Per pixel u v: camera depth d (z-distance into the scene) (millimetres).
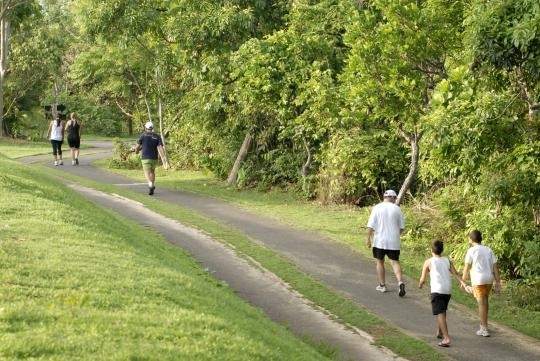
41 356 6070
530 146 13328
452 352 11250
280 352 8078
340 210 23641
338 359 10328
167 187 27703
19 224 11633
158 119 40625
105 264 9859
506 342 11891
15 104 58062
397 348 11148
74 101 66938
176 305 8523
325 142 25297
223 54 27344
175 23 27438
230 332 7805
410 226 18406
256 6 27703
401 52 17016
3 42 50625
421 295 14359
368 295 14164
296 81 23953
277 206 24188
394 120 19172
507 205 14852
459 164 13977
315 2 26609
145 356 6375
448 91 13312
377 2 17281
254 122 28578
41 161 34969
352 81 18500
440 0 16953
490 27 12078
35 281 8367
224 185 29172
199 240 17688
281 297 13461
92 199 22344
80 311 7492
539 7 11500
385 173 24031
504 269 15844
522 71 12578
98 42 34188
